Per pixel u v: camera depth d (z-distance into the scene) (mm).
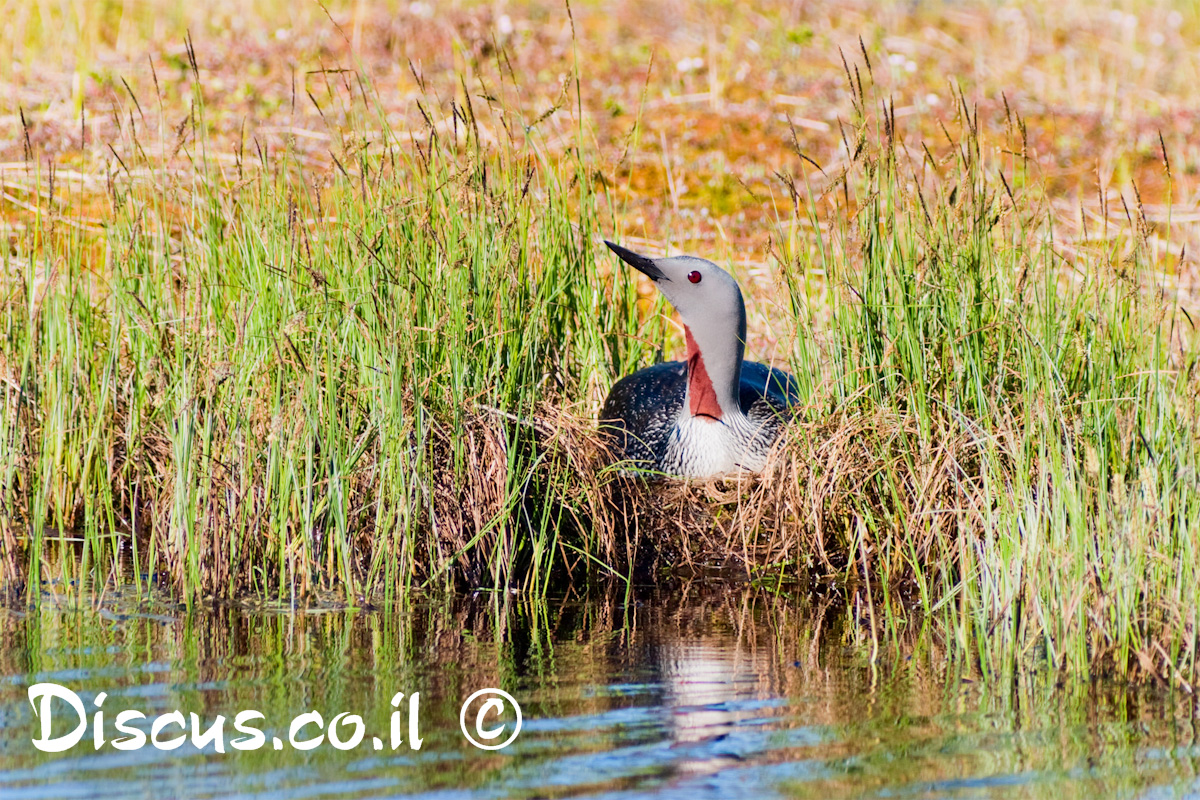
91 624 9266
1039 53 27703
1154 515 8977
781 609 10117
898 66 24453
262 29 24781
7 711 7535
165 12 25906
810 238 16781
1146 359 11047
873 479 11227
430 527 10719
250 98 20297
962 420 10672
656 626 9594
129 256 12148
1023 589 9352
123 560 10938
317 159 16516
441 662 8586
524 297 11648
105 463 11664
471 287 11195
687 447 11938
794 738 7285
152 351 11609
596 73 23719
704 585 10891
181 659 8523
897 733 7383
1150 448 9477
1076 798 6512
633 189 19172
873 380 11227
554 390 12148
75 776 6672
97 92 20406
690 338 11922
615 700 7871
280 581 10359
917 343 11164
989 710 7754
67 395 11781
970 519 10234
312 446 10320
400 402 10336
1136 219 10969
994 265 11453
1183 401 9898
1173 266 15930
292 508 10453
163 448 11414
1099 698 7977
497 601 10266
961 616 9352
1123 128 22812
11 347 11867
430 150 11555
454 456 10828
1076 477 9664
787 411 12477
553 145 16953
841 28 28000
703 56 25000
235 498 10391
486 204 11445
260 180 12055
